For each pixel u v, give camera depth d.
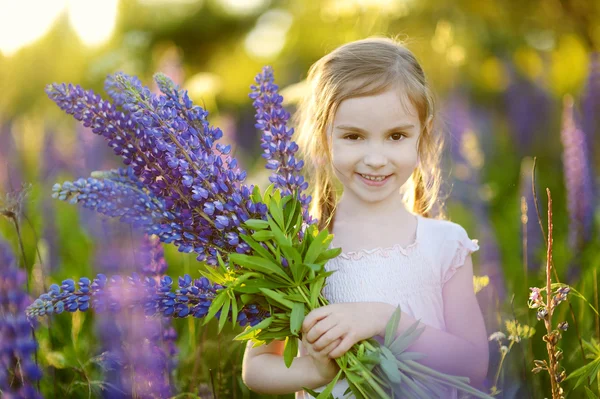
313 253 1.82
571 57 6.42
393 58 2.07
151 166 1.87
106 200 1.89
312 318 1.83
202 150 1.89
